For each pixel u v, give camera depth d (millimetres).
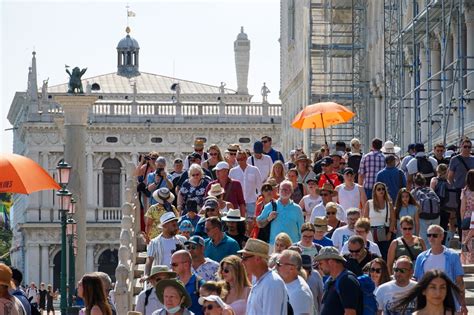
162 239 49594
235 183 58406
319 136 138875
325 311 38438
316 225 49062
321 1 141125
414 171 64250
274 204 52656
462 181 61531
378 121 121562
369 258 43500
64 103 111188
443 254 44719
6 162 44656
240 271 38750
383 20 114312
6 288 40094
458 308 40531
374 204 55188
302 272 41844
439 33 95438
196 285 40344
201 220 50062
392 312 39969
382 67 118375
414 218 55562
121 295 52531
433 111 99062
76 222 112875
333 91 145500
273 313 36156
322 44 136875
